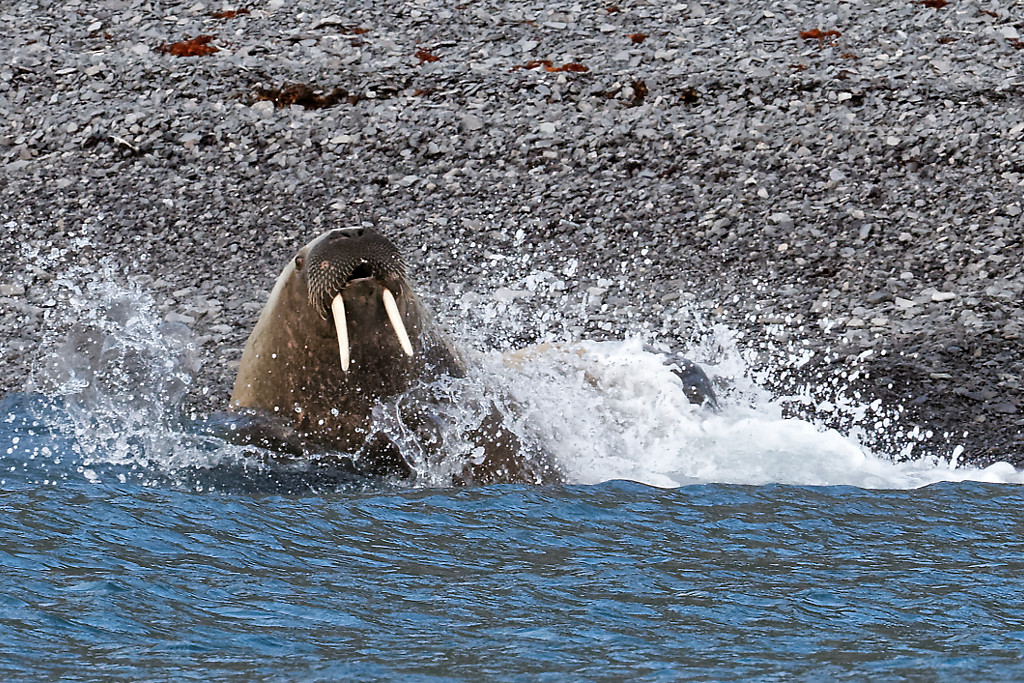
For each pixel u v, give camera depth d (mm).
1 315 47625
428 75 68062
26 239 55750
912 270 50000
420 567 21766
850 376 41281
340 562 21844
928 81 64438
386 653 17609
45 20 75250
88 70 69500
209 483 27344
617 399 34188
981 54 66875
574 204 57938
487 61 69312
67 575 20469
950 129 60562
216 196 59750
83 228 57000
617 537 23875
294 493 26609
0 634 17859
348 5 76250
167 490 26484
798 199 56844
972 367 41562
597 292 50375
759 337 45312
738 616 19359
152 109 66188
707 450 32219
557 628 18750
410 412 29078
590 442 31734
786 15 72688
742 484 28766
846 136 61031
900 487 29547
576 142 62312
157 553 21891
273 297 29359
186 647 17656
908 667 17188
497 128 63656
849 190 57094
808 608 19750
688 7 74500
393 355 28531
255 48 71125
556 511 25609
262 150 63250
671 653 17734
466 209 57969
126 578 20438
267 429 29766
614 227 55938
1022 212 53906
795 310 47594
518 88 66375
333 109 65875
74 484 26812
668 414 34375
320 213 58219
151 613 18969
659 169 60125
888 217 54594
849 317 46500
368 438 29109
